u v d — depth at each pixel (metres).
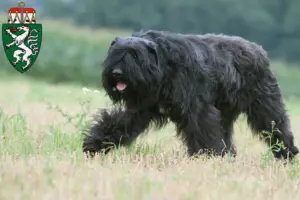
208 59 13.80
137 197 8.96
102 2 87.06
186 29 84.75
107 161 12.38
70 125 17.39
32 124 17.53
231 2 85.00
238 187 10.20
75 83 52.16
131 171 11.14
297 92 57.59
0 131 14.69
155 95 12.95
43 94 33.69
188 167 11.88
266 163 13.16
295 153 15.34
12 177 9.77
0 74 49.69
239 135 18.00
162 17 85.56
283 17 87.06
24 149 12.99
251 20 85.50
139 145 14.45
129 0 86.69
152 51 12.69
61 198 8.76
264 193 10.02
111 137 13.55
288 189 10.62
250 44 15.05
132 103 13.09
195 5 84.50
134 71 12.36
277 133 15.12
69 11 96.81
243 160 13.61
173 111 13.41
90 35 62.62
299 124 25.39
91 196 8.98
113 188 9.45
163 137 16.33
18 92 34.94
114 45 12.57
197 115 13.37
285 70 65.69
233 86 14.30
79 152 12.79
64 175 10.24
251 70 14.65
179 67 13.14
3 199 8.64
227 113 14.89
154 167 12.26
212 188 10.09
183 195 9.32
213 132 13.51
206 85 13.52
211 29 85.06
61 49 56.84
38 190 9.12
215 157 13.05
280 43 86.06
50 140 14.05
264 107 14.98
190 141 13.47
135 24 86.12
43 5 100.62
